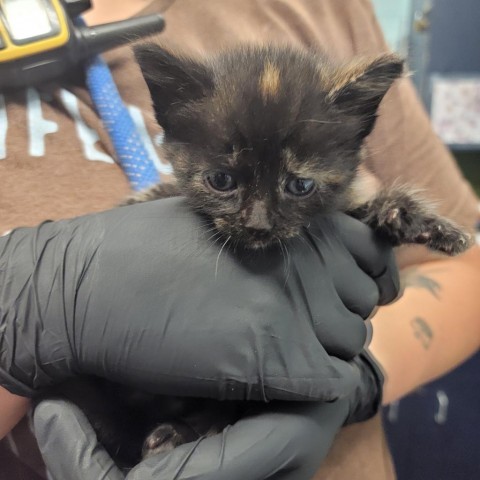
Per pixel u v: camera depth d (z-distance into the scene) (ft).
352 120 0.39
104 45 0.47
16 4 0.44
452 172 0.66
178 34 0.53
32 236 0.38
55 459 0.35
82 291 0.35
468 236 0.40
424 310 0.58
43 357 0.35
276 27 0.58
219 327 0.34
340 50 0.62
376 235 0.42
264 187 0.36
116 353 0.34
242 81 0.38
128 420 0.40
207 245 0.37
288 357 0.35
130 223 0.38
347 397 0.38
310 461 0.36
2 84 0.45
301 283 0.37
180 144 0.40
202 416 0.40
